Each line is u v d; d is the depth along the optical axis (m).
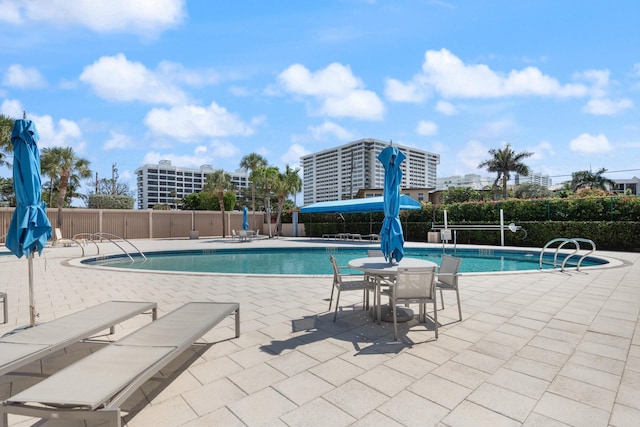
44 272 8.73
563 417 2.25
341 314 4.75
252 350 3.44
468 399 2.48
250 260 13.89
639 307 4.98
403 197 16.86
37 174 3.95
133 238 24.08
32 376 2.89
